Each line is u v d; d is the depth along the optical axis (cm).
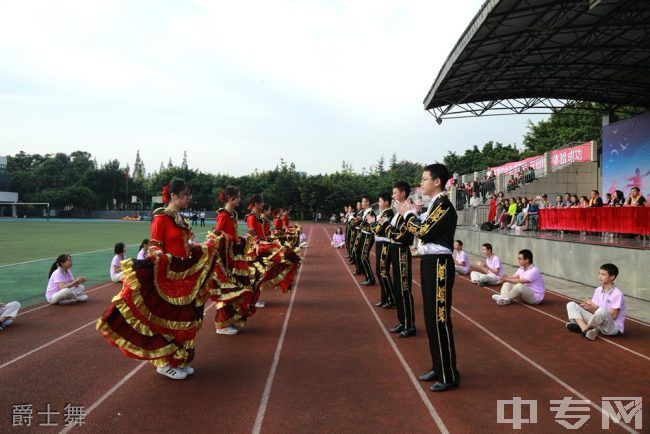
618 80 1636
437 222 412
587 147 2089
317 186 5181
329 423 347
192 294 433
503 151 4544
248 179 6141
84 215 6456
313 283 1008
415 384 425
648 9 1099
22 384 420
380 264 736
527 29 1210
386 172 7731
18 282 962
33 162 7844
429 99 1691
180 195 452
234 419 353
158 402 383
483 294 892
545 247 1159
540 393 407
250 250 722
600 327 585
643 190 1689
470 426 344
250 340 565
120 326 397
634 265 854
